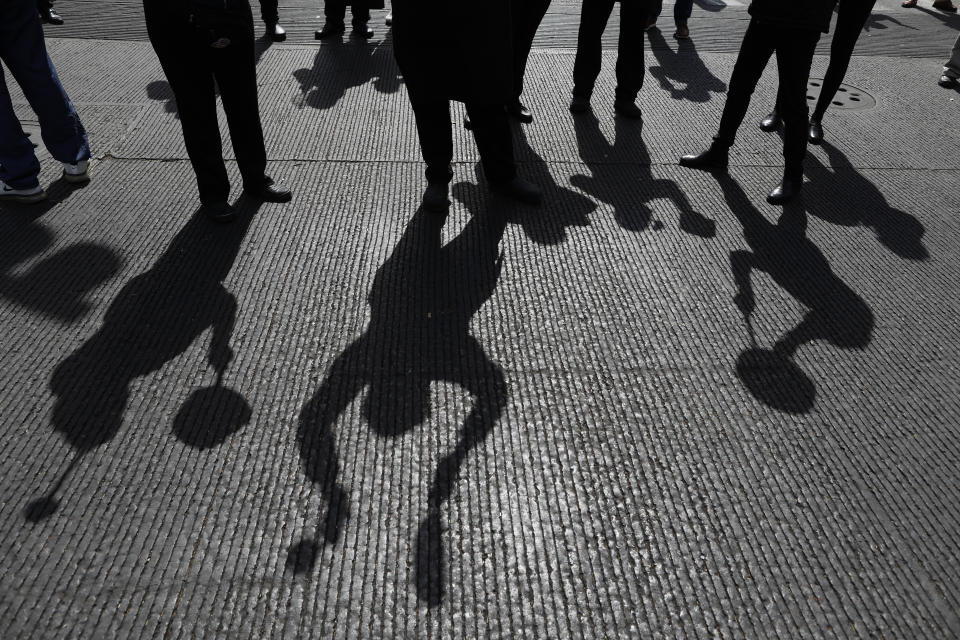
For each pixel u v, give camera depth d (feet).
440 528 7.52
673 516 7.79
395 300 10.86
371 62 20.36
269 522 7.48
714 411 9.14
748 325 10.69
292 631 6.54
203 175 12.25
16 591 6.75
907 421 9.14
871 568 7.36
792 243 12.81
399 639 6.53
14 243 11.82
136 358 9.55
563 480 8.13
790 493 8.12
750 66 13.97
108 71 18.83
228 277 11.24
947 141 17.19
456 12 11.32
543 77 19.86
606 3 16.35
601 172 15.03
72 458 8.10
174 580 6.91
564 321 10.58
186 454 8.20
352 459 8.23
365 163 14.84
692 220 13.37
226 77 11.81
